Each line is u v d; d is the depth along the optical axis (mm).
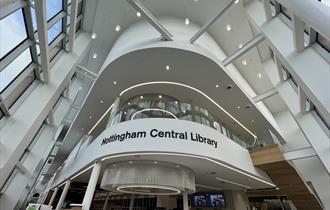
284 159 8375
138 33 9164
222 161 7066
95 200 16031
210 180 10102
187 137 6723
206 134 7273
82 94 14789
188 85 9414
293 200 10445
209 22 7109
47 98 5395
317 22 3055
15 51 3756
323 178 7441
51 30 5430
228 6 6426
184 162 7156
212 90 9641
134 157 6832
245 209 12992
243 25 10297
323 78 3592
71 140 17281
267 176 10133
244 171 8258
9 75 3939
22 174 6703
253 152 9664
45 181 24953
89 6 9031
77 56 7449
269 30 5727
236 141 9617
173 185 6859
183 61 8016
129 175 6867
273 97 13477
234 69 11539
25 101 5008
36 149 7488
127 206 13852
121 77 9000
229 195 12836
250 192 14828
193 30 9625
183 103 8875
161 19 9836
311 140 5586
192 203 14297
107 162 7629
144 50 7539
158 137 6527
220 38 11273
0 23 3082
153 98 9281
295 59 4344
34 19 4109
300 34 4082
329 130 5340
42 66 4941
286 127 12820
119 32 10930
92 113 12156
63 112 9367
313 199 9766
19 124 4559
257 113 11258
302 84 4008
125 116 8172
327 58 3723
